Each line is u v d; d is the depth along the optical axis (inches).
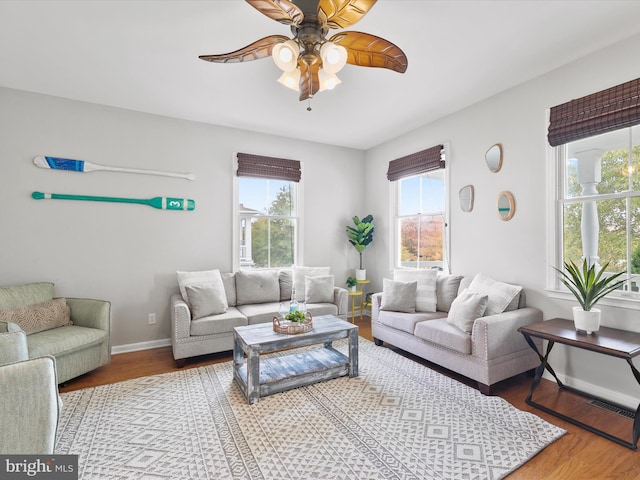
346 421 84.0
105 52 96.7
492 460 68.8
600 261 100.3
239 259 161.9
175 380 109.0
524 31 87.4
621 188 96.0
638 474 65.4
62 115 126.9
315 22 72.4
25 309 106.1
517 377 111.6
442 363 111.0
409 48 95.0
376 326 145.3
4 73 108.9
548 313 109.5
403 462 68.4
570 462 68.9
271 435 78.2
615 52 93.0
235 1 75.8
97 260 132.8
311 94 89.0
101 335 113.1
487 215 129.3
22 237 120.6
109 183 134.9
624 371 92.4
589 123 97.3
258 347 94.7
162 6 77.3
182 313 119.7
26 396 54.8
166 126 146.0
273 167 169.0
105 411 89.0
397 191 180.7
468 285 136.6
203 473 65.3
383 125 158.9
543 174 111.0
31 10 78.4
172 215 147.2
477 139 132.9
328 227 189.6
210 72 108.4
